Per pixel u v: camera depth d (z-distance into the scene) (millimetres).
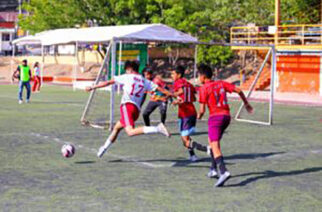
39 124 27016
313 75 59938
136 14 74750
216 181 14461
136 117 16438
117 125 16703
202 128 27141
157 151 19359
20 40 62750
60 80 79000
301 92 61219
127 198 12398
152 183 14062
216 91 14047
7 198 12227
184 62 94375
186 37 33281
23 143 20703
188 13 77812
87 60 104188
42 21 79188
